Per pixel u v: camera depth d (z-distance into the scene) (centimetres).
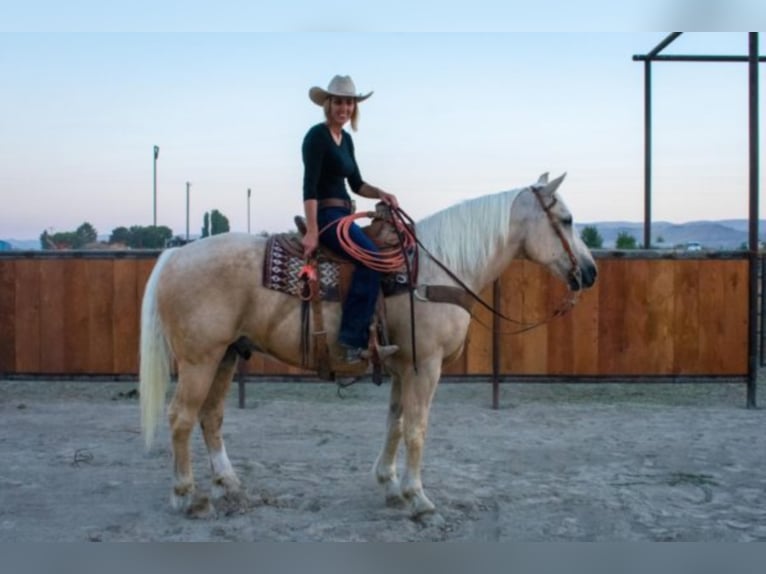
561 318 791
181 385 434
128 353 795
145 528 429
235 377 809
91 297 793
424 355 435
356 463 569
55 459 576
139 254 791
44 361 798
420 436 439
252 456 589
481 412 768
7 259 791
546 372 791
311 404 806
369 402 820
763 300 1023
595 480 527
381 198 459
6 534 418
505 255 468
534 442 638
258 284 428
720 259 789
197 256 432
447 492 497
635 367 796
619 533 426
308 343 430
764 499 487
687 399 848
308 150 432
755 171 791
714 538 419
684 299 793
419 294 432
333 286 428
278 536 418
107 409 771
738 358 793
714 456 592
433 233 455
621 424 711
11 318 796
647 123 1051
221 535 419
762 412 770
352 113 452
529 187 472
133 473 540
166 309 432
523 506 471
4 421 711
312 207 427
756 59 789
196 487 503
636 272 792
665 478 532
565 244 461
